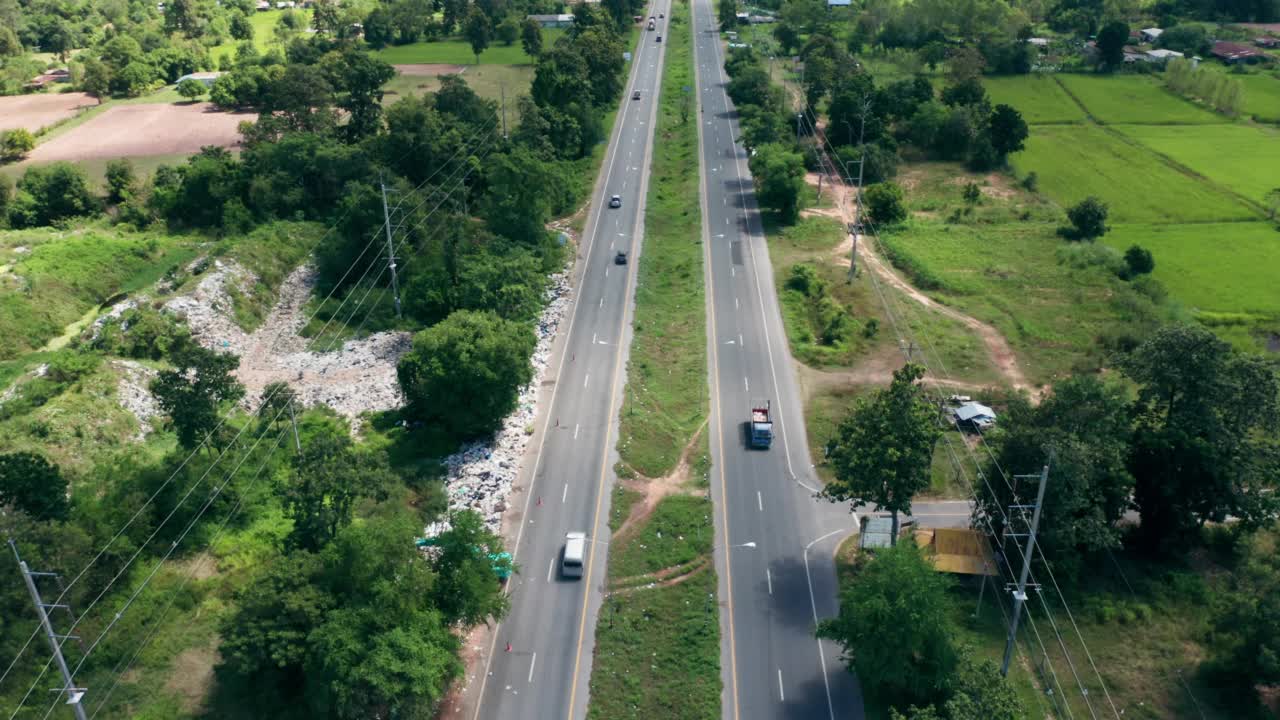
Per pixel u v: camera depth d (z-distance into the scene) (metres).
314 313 125.56
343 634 60.41
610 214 159.75
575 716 66.19
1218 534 83.06
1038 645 71.81
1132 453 79.25
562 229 154.00
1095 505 75.12
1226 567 80.06
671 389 108.25
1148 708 66.06
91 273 132.00
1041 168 184.62
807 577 79.38
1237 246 147.12
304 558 65.50
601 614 75.38
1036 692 67.44
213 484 85.81
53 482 76.69
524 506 87.75
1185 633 72.38
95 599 72.69
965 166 185.12
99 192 166.88
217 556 81.56
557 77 183.62
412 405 101.94
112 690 67.19
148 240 143.00
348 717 60.38
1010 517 75.94
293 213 148.25
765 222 154.88
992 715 54.50
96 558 73.12
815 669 70.06
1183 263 141.25
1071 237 148.50
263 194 147.00
